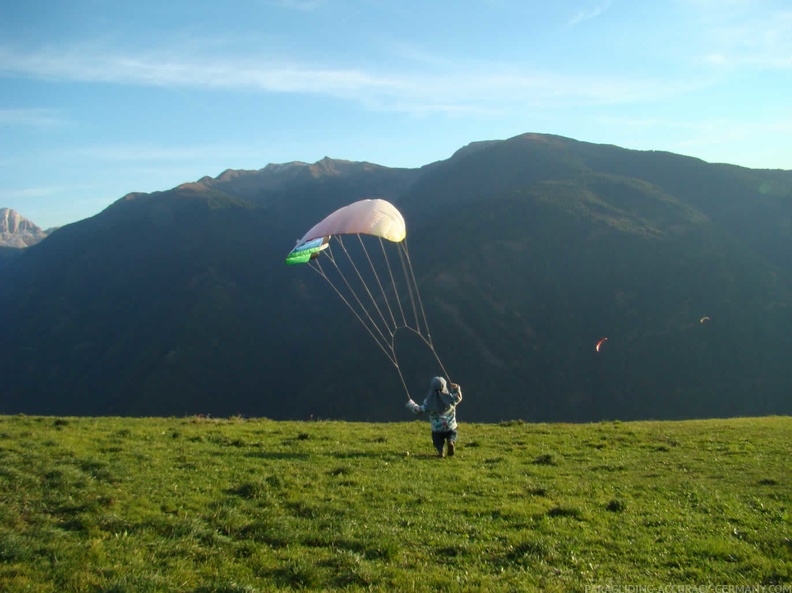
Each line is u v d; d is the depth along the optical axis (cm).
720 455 1744
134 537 1015
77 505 1149
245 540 1028
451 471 1533
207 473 1446
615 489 1381
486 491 1348
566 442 1978
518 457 1744
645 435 2103
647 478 1493
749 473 1521
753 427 2261
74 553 927
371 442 1969
